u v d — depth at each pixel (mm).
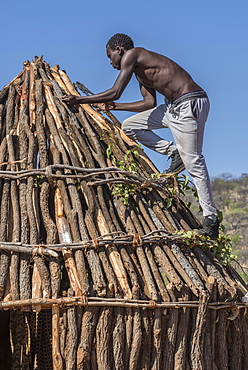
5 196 5738
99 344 5105
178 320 5484
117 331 5180
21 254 5344
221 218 6285
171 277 5523
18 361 6723
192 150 5914
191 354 5461
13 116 6676
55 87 7109
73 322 5098
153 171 6910
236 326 5965
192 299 5574
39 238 5500
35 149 6195
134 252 5727
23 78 7293
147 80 6016
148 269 5520
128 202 6062
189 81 5898
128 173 6137
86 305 5121
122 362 5145
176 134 5980
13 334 6812
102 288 5156
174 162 6430
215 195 52188
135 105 6648
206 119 5949
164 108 6449
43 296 5113
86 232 5566
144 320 5293
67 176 5902
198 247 6105
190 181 6570
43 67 7648
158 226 5953
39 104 6750
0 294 5098
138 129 6605
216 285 5734
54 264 5262
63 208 5770
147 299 5348
